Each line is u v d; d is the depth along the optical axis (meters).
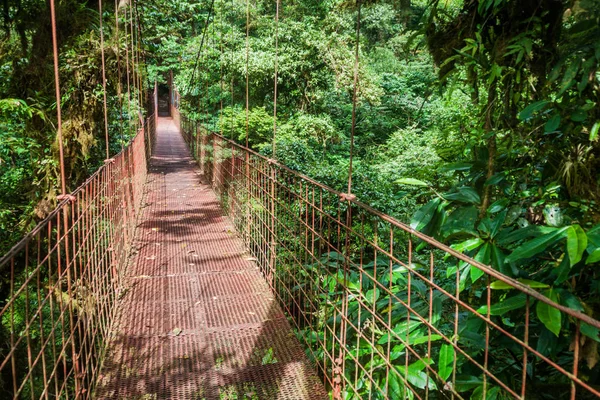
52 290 1.66
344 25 12.20
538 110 1.59
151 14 9.07
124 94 6.64
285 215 3.30
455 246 1.59
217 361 2.44
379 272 2.44
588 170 1.50
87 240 2.33
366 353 2.06
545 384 1.56
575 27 1.39
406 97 13.55
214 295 3.30
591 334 1.15
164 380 2.26
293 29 12.09
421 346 2.06
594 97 1.50
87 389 2.06
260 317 2.96
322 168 7.22
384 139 13.93
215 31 12.73
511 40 1.73
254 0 12.59
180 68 14.39
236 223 5.04
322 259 2.38
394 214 6.16
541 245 1.24
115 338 2.66
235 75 11.88
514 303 1.24
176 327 2.80
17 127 4.77
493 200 1.84
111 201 3.21
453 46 2.16
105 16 5.95
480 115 2.10
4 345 3.96
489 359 1.77
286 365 2.41
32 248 4.25
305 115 11.99
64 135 5.00
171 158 12.61
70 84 5.13
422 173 2.51
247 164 4.35
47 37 5.10
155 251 4.32
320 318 2.43
